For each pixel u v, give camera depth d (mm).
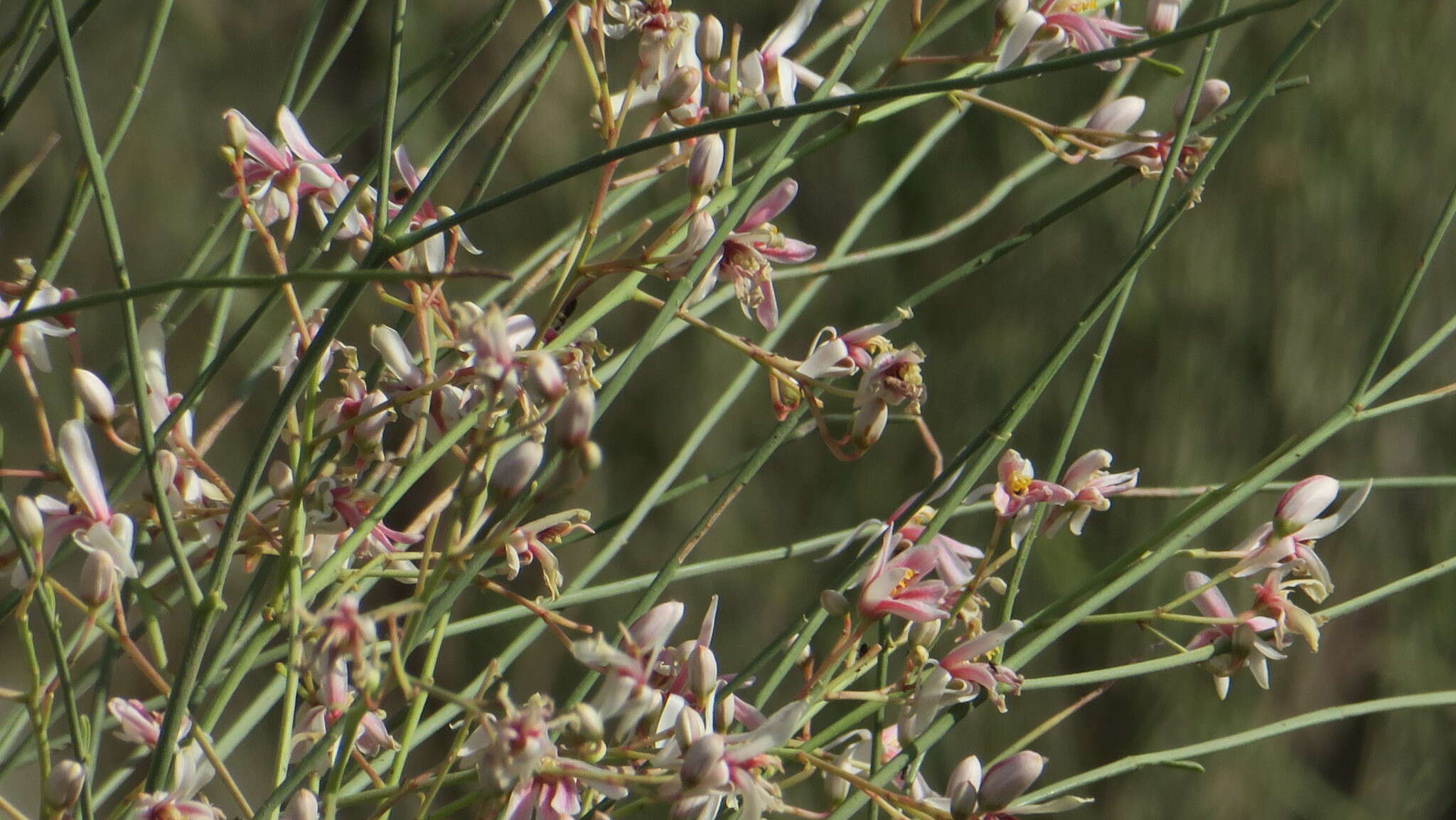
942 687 946
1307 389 1951
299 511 938
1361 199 1938
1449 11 1936
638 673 914
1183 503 1939
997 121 2035
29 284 940
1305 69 1948
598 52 966
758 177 961
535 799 915
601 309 964
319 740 923
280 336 985
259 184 957
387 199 932
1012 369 2037
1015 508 964
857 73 2049
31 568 918
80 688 974
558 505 1218
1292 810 2020
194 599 922
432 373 953
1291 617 965
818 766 932
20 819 934
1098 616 971
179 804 919
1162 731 1998
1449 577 2039
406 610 904
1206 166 966
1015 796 931
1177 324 1975
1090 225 2020
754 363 1009
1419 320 1996
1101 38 990
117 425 989
